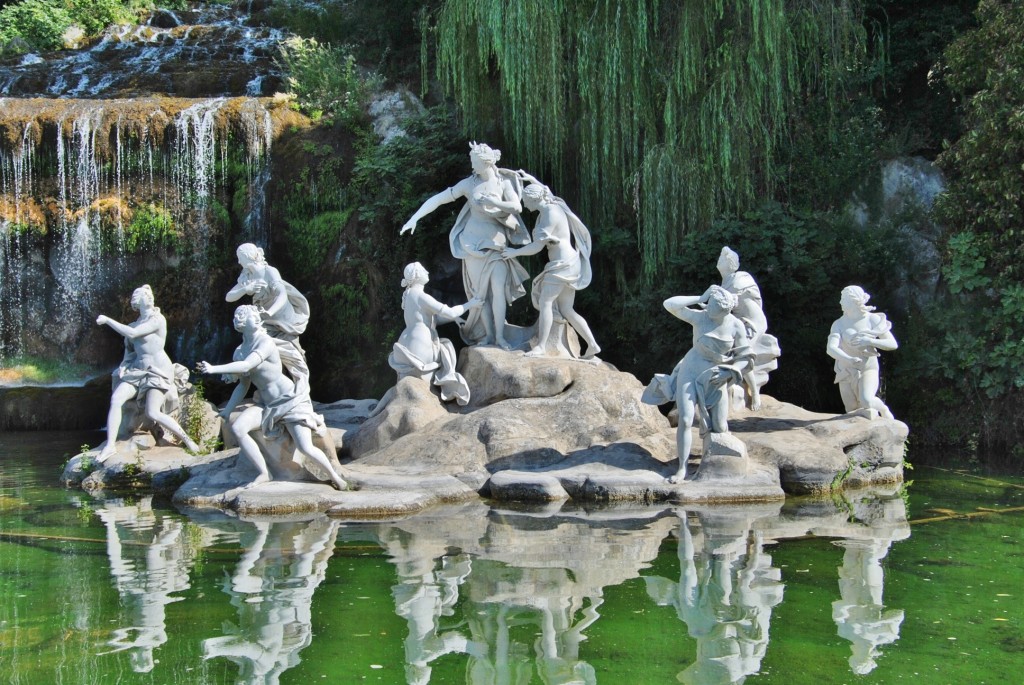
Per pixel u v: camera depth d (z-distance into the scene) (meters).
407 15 24.95
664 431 12.92
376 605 7.31
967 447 16.95
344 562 8.52
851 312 13.16
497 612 7.14
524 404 12.87
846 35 18.20
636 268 19.80
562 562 8.48
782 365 17.91
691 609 7.21
